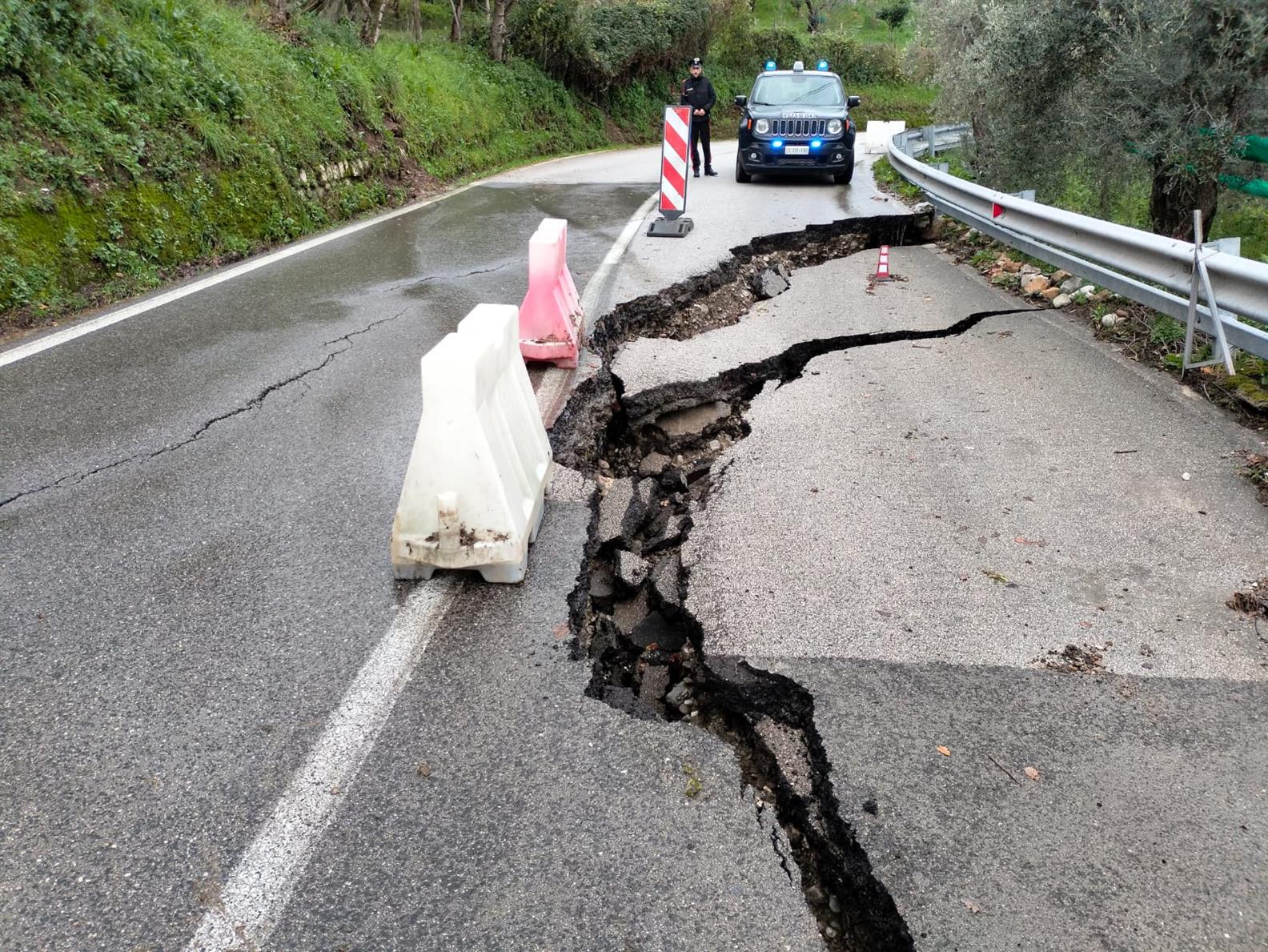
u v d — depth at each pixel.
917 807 2.51
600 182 15.18
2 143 7.27
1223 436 4.84
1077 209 10.77
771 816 2.50
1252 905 2.21
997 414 5.23
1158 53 7.30
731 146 24.28
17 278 6.74
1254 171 7.50
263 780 2.57
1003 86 9.73
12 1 7.83
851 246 10.56
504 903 2.21
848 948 2.23
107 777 2.57
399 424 5.00
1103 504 4.16
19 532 3.86
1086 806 2.51
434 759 2.66
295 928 2.14
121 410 5.16
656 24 27.56
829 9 47.12
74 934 2.11
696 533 4.04
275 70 11.55
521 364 4.18
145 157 8.45
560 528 4.04
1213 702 2.91
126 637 3.17
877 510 4.17
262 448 4.70
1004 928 2.16
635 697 3.18
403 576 3.54
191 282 8.04
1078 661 3.11
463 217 11.56
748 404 5.92
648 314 7.34
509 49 23.39
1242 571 3.61
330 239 10.08
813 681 3.01
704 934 2.14
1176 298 5.85
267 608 3.35
